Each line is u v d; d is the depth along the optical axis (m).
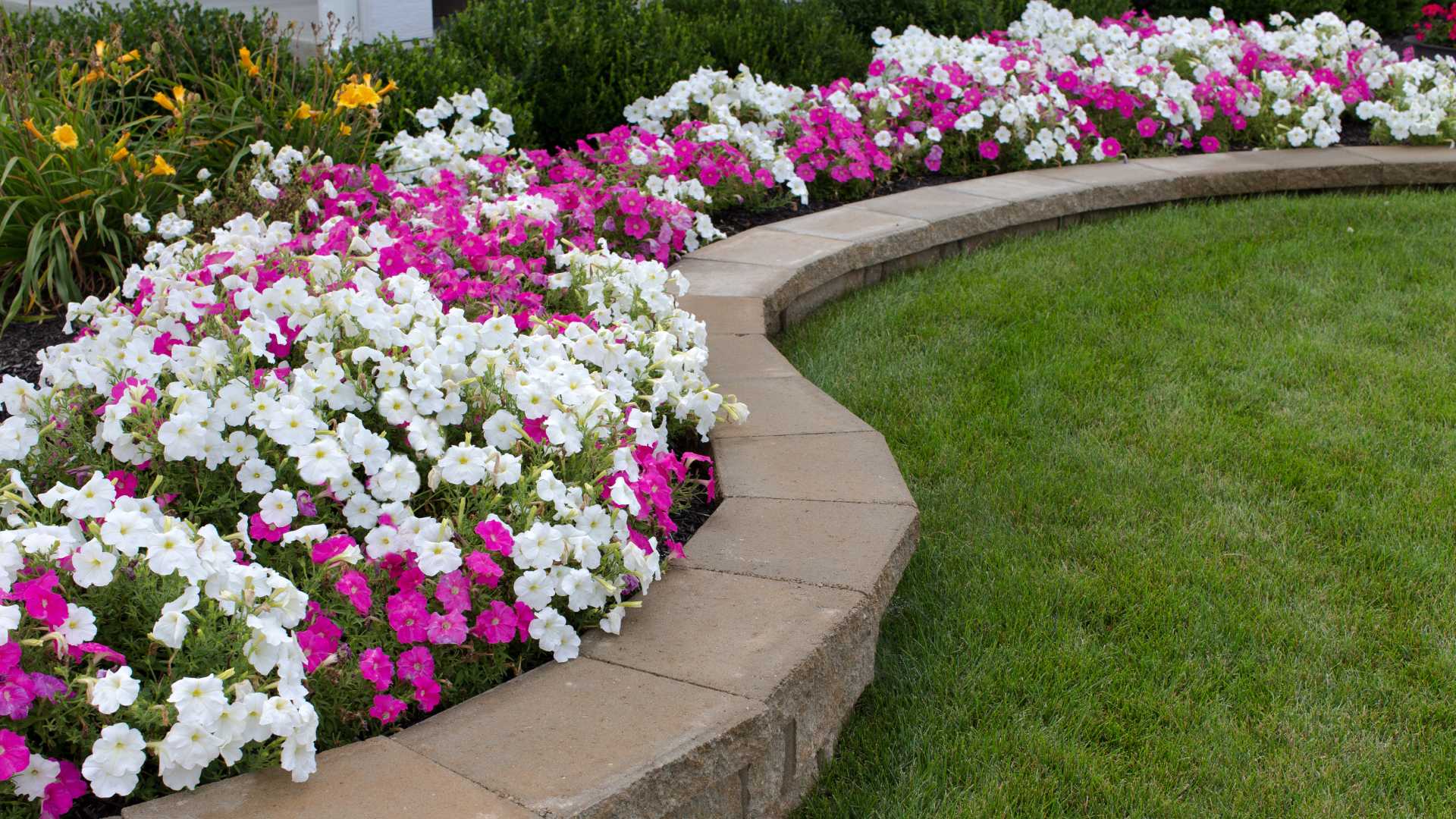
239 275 3.40
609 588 2.48
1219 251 5.88
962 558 3.26
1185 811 2.39
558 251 4.25
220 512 2.63
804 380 4.00
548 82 6.74
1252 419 4.08
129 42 5.74
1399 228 6.28
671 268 5.19
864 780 2.51
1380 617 3.00
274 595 2.21
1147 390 4.33
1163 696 2.71
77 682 1.95
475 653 2.42
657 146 5.79
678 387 3.34
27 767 1.84
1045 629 2.94
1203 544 3.32
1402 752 2.55
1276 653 2.85
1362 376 4.41
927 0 8.87
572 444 2.73
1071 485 3.64
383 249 3.62
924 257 5.89
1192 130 7.90
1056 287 5.39
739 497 3.15
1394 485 3.63
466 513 2.68
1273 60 8.47
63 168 4.57
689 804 2.14
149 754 2.04
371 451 2.68
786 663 2.38
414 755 2.10
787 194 6.43
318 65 5.53
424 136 5.56
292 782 2.02
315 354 2.95
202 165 5.12
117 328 3.11
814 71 7.71
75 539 2.26
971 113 6.98
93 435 2.86
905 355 4.66
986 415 4.09
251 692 1.99
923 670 2.81
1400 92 8.22
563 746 2.12
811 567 2.77
